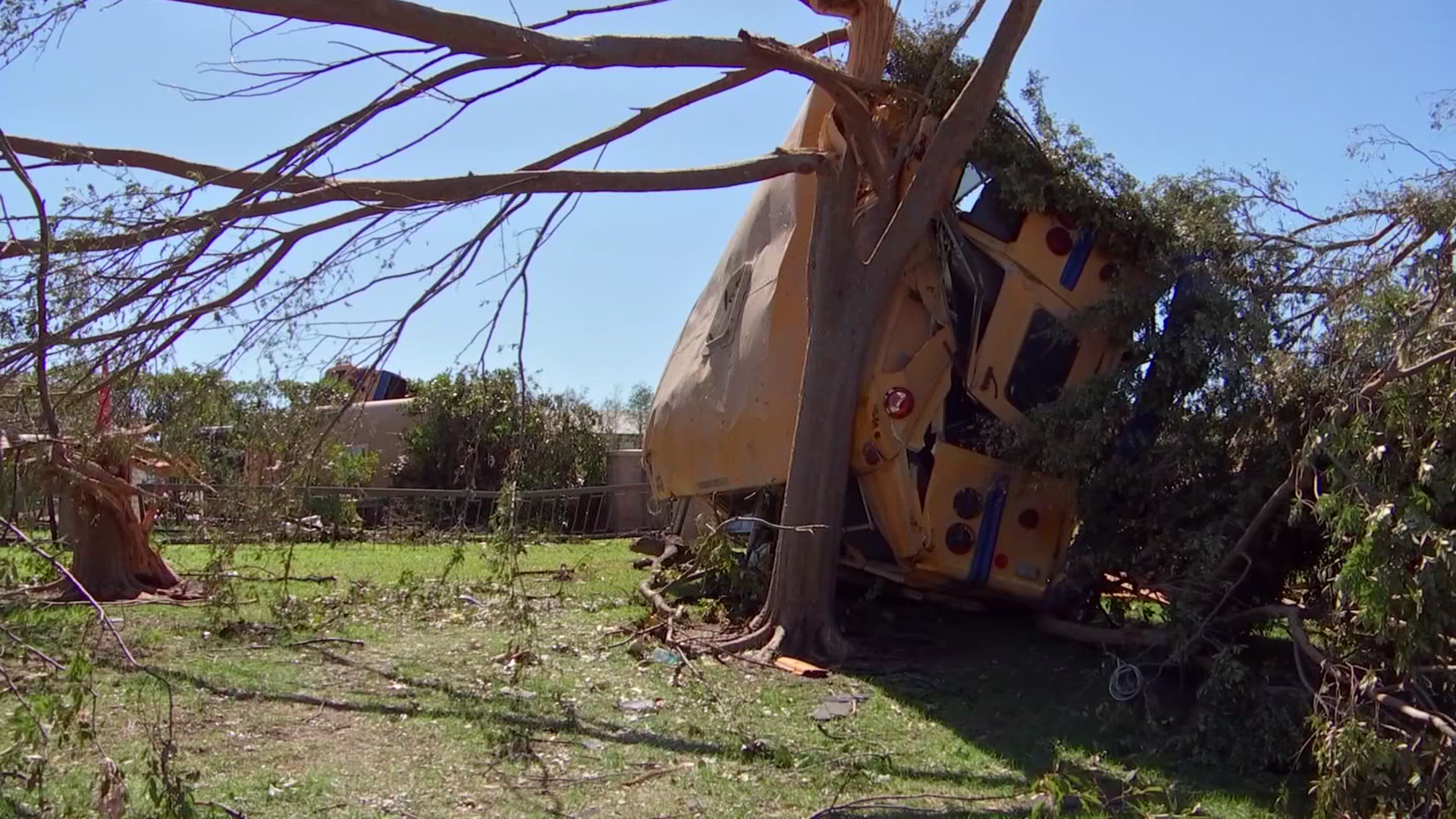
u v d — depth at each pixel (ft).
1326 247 21.45
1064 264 25.53
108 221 15.49
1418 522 14.56
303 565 41.16
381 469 58.08
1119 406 22.20
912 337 25.75
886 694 22.11
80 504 30.96
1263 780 17.10
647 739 18.52
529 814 14.96
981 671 23.90
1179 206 23.59
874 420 25.25
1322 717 15.78
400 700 20.61
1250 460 20.75
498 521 23.58
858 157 25.12
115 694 20.33
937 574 24.98
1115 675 19.86
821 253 25.46
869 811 15.33
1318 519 16.85
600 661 24.29
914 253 25.76
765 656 24.70
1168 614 20.18
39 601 28.89
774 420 28.40
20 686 18.43
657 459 38.29
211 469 27.35
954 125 23.65
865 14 25.03
